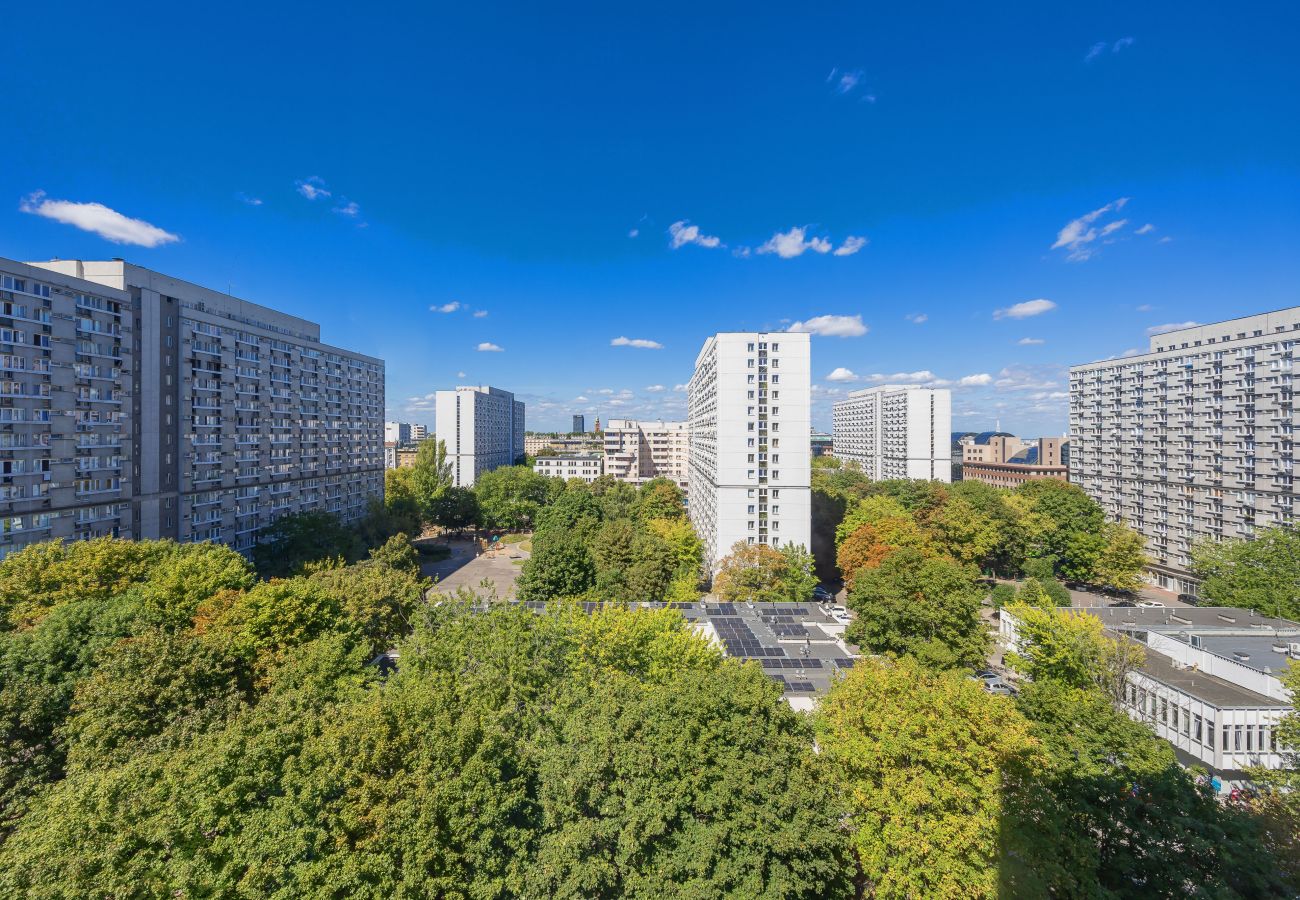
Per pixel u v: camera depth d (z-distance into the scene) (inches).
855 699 856.3
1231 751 1186.0
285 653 1135.6
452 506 4485.7
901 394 5851.4
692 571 2581.2
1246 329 2758.4
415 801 628.7
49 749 914.1
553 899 640.4
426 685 830.5
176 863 584.7
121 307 2225.6
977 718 751.7
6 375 1835.6
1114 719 1015.0
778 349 2738.7
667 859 674.8
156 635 997.8
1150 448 3277.6
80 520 2064.5
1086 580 3093.0
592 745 740.7
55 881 571.5
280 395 3134.8
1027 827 700.7
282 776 653.3
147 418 2335.1
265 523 3004.4
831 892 738.8
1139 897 688.4
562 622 1299.2
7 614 1353.3
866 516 3075.8
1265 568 2190.0
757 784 692.1
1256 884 648.4
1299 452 2507.4
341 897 598.2
